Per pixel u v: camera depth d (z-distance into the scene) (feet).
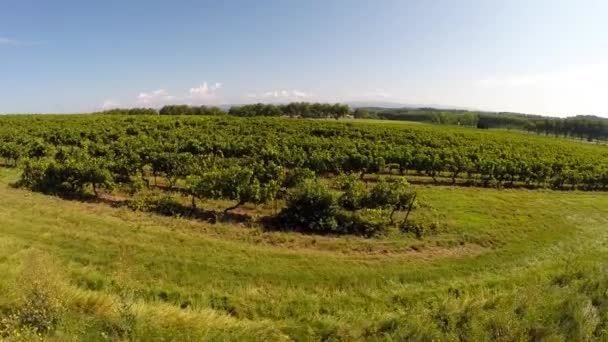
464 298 33.50
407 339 25.79
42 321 21.84
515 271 43.16
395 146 124.77
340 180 80.53
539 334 25.88
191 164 69.87
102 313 24.79
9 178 74.33
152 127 149.38
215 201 60.64
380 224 52.60
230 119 178.60
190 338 23.40
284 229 50.57
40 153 90.22
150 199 58.39
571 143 191.11
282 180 64.95
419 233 52.13
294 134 149.38
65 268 32.53
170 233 45.29
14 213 47.96
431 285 38.19
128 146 96.37
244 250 42.22
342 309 32.32
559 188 104.01
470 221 59.11
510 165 97.76
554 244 53.06
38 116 176.96
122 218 50.14
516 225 59.57
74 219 47.29
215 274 36.29
